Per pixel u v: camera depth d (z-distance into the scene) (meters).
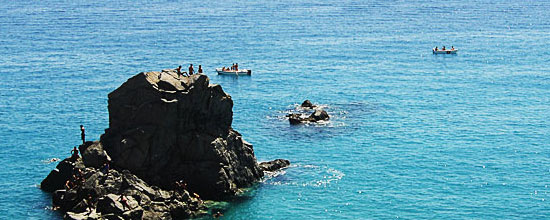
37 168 92.00
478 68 170.25
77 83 151.62
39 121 117.12
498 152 97.75
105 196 71.31
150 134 79.19
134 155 78.75
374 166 92.19
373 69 170.12
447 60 184.88
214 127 83.00
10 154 98.19
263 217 76.12
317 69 170.50
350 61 183.38
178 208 74.50
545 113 120.12
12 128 112.44
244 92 142.62
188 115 80.69
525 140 103.38
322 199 81.19
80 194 74.62
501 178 87.56
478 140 103.62
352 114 120.88
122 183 74.94
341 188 84.44
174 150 80.81
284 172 89.69
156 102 79.50
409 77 158.25
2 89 144.38
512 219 75.81
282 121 116.12
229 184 80.94
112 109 81.25
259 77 160.50
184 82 81.81
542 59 182.38
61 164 82.50
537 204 79.56
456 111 122.44
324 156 96.44
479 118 117.12
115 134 80.81
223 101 83.44
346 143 102.50
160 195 75.25
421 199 81.25
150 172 79.25
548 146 100.31
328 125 112.81
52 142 104.62
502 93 138.12
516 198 81.31
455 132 108.19
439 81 152.62
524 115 118.88
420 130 109.56
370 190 83.94
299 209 78.38
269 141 103.88
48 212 76.19
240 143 85.38
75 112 123.75
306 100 128.25
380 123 114.06
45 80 155.12
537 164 92.56
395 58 189.12
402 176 88.50
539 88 142.62
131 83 80.75
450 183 86.00
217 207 78.00
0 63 179.75
